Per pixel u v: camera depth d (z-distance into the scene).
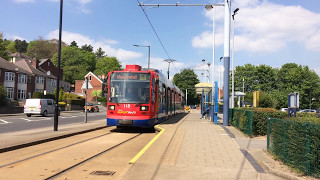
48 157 8.84
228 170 7.32
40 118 30.17
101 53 166.50
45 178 6.48
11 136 12.62
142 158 8.39
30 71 64.50
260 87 81.94
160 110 18.91
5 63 57.47
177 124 20.64
